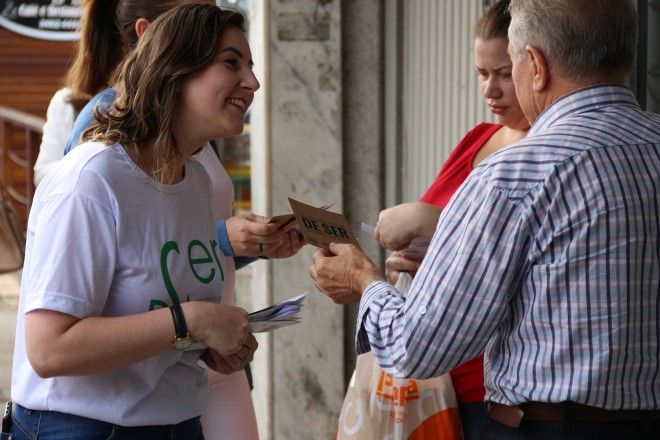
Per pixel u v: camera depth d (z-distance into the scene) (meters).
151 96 2.90
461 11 5.26
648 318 2.64
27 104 13.83
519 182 2.63
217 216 3.86
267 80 5.61
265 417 5.86
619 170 2.61
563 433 2.66
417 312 2.72
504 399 2.74
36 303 2.69
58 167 2.84
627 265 2.60
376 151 5.77
